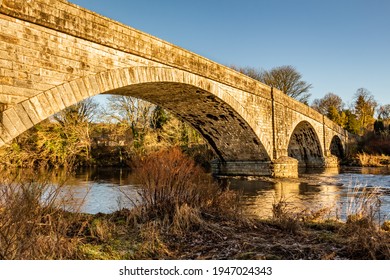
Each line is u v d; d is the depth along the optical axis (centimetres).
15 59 877
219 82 1811
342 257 487
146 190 860
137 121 3644
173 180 849
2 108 840
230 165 2645
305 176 2606
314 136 3769
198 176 941
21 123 873
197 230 677
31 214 522
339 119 6178
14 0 878
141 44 1277
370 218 658
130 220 764
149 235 621
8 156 1573
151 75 1329
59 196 820
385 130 5322
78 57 1043
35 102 911
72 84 1013
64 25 999
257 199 1429
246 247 552
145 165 902
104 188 1781
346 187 1873
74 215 709
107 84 1131
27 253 439
